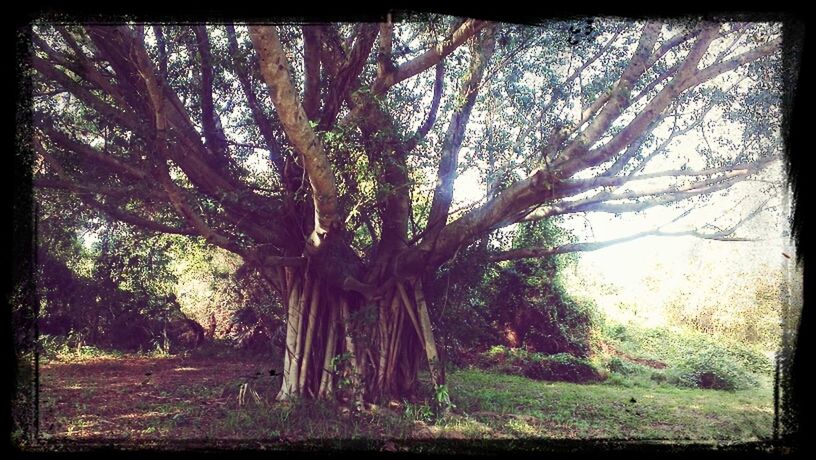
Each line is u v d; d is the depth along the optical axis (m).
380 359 9.79
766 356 17.89
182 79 10.85
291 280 10.20
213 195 10.08
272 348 16.08
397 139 9.36
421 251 9.64
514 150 9.77
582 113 9.58
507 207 8.87
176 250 15.28
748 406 12.39
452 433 8.57
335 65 9.91
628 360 17.48
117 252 14.41
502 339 17.16
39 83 9.49
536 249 10.56
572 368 15.62
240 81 10.36
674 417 10.82
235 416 8.84
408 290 10.05
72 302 15.09
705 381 15.66
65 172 9.63
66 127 9.91
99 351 16.20
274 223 10.15
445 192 9.98
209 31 10.59
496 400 11.10
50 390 11.17
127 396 10.73
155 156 9.41
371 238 11.09
